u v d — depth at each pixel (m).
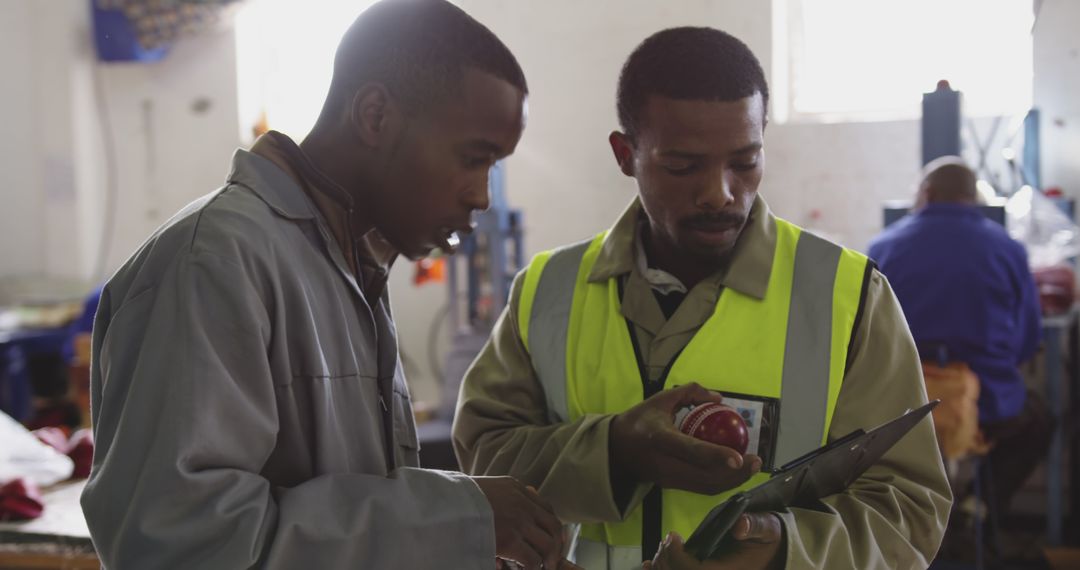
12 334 5.00
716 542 1.01
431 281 5.20
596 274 1.37
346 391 1.06
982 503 3.60
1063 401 3.95
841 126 4.51
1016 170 3.86
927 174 3.26
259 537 0.89
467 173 1.05
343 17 5.51
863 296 1.26
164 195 5.73
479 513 0.98
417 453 1.25
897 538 1.16
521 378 1.42
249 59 5.62
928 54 4.38
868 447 1.09
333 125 1.07
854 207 4.52
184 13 5.36
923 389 1.26
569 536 1.37
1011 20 4.17
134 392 0.90
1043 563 3.60
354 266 1.11
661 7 4.72
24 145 5.69
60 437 2.67
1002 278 3.12
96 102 5.74
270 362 0.98
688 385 1.19
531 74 4.92
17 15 5.63
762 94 1.22
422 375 5.39
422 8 1.03
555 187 4.95
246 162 1.04
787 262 1.31
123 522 0.87
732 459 1.06
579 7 4.83
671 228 1.24
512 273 4.07
